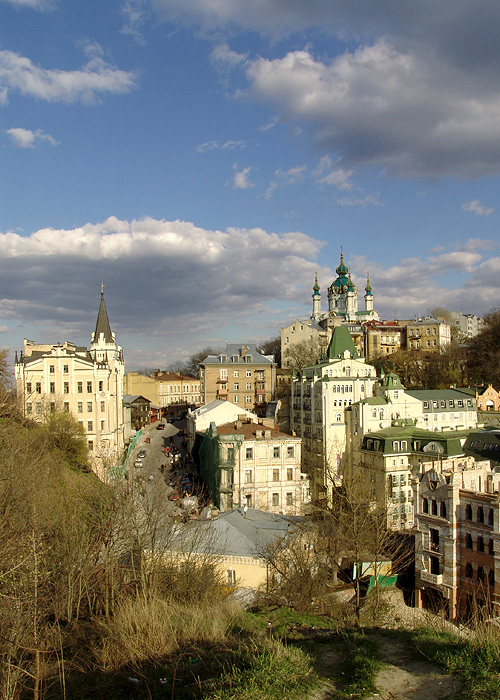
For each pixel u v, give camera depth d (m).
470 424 93.50
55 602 25.98
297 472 69.75
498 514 41.66
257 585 38.84
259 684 16.66
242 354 129.00
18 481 35.81
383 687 16.81
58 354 91.62
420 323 155.25
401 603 47.16
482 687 15.95
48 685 19.17
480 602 42.53
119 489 42.22
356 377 87.81
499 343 122.94
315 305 195.00
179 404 194.50
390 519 67.62
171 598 29.31
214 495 68.56
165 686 17.98
